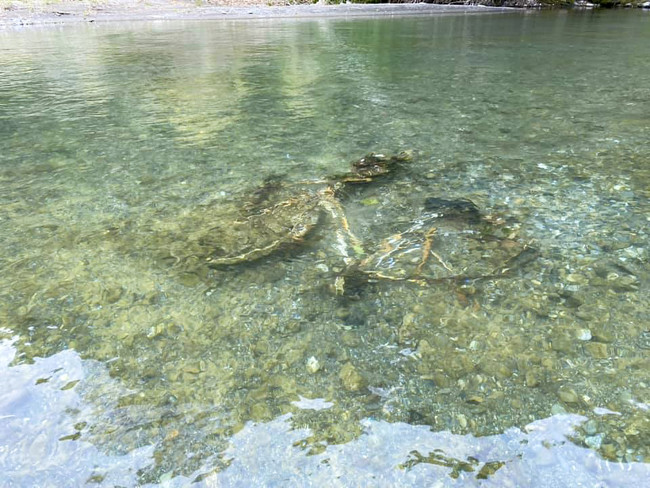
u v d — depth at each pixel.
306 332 2.49
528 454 1.79
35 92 8.05
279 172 4.52
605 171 4.43
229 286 2.88
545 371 2.21
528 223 3.54
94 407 2.03
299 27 19.14
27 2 22.41
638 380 2.15
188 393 2.12
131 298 2.77
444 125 5.88
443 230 3.45
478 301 2.71
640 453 1.79
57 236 3.44
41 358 2.31
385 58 11.14
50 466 1.76
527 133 5.54
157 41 14.73
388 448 1.83
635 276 2.89
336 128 5.85
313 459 1.79
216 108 6.88
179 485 1.69
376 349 2.37
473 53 11.74
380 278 2.93
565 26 18.58
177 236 3.44
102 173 4.57
